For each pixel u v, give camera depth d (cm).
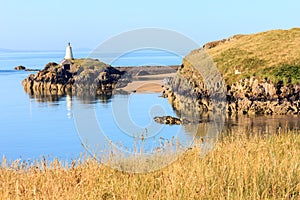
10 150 3397
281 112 5284
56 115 5738
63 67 10425
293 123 4434
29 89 10294
